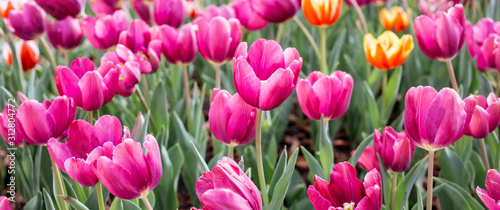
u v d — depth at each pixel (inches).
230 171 31.2
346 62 58.9
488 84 50.7
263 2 51.8
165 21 53.7
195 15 70.7
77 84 38.3
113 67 39.7
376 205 32.2
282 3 51.7
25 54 53.9
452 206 44.1
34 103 35.2
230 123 36.2
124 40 47.4
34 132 35.6
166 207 45.4
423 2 67.2
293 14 52.7
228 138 36.6
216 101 35.9
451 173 43.6
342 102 39.6
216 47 44.6
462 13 42.9
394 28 67.3
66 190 40.9
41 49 74.3
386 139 37.5
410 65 61.4
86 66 40.7
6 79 63.0
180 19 54.1
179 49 46.6
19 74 53.8
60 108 35.8
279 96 33.8
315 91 39.1
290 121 68.6
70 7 50.2
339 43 60.7
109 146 32.8
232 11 54.5
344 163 32.5
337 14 51.6
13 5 56.5
